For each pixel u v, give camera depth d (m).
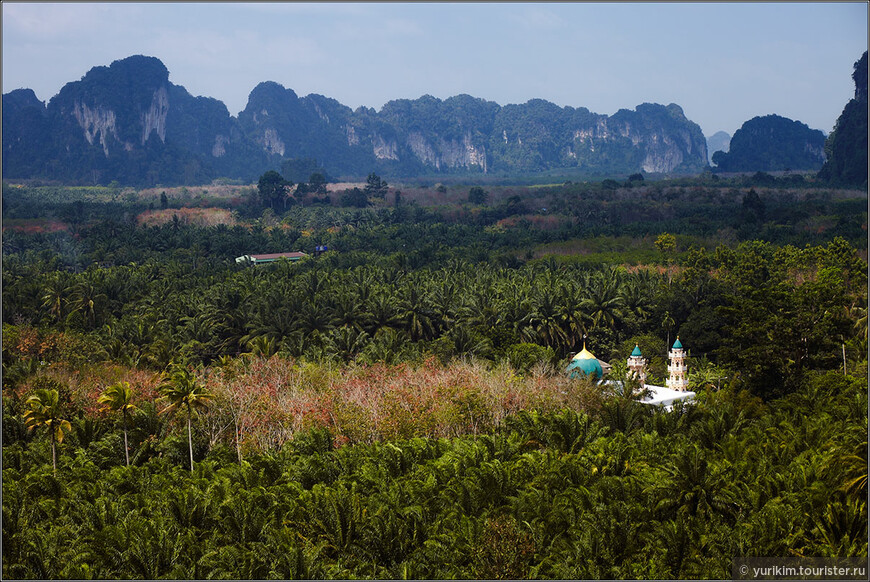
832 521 48.06
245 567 46.44
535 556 47.38
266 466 62.06
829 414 70.69
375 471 59.59
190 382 68.75
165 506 54.25
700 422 70.81
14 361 103.88
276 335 117.56
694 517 50.88
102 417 78.50
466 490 53.19
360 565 47.34
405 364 90.69
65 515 55.09
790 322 89.69
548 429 68.88
